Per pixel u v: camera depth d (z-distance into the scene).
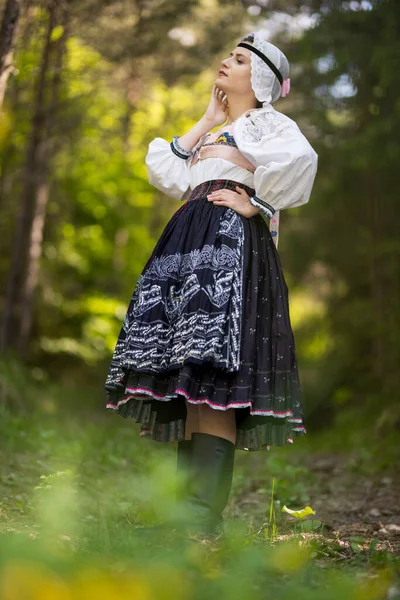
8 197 9.91
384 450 6.84
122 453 5.74
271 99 3.15
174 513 2.36
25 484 3.88
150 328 2.81
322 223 10.36
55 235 12.12
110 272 13.27
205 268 2.82
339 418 9.85
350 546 2.73
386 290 9.86
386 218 9.24
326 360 12.00
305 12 7.87
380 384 10.31
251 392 2.75
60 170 11.02
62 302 12.51
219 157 3.04
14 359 8.20
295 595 1.82
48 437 5.50
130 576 1.54
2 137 8.84
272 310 2.91
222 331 2.73
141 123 11.16
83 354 12.38
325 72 8.18
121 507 3.30
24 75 7.82
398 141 7.82
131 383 2.80
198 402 2.71
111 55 8.67
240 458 6.77
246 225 2.95
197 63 9.34
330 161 8.91
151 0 8.06
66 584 1.27
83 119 9.54
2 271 10.70
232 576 1.94
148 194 13.30
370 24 7.36
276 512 3.65
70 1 7.28
